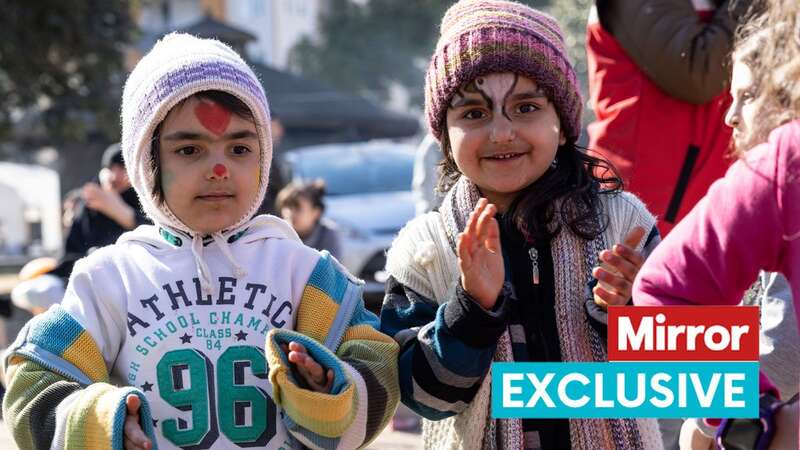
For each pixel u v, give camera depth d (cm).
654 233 288
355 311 275
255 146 269
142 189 270
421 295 287
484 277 256
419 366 264
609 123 418
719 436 246
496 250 257
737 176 228
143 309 258
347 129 2258
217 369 255
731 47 385
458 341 257
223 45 277
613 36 422
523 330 278
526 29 282
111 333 260
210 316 258
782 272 227
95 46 1700
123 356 258
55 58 1692
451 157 299
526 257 283
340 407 242
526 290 281
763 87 229
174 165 263
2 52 1617
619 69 421
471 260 255
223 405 254
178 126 262
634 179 412
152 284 261
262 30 5056
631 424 271
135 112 266
